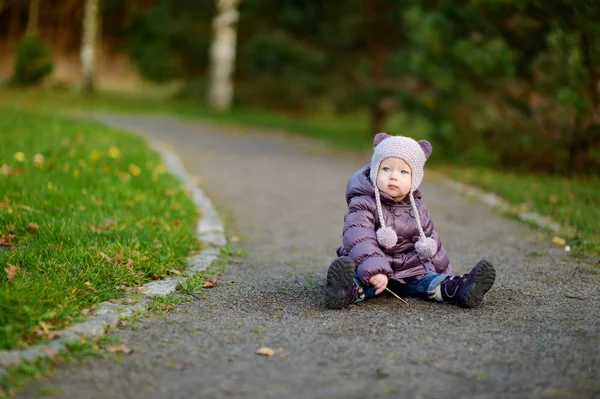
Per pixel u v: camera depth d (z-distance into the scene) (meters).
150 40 30.52
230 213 8.20
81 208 6.68
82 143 10.95
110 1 32.50
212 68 26.81
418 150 4.72
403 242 4.75
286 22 21.25
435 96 13.02
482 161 13.09
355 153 15.43
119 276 4.82
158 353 3.71
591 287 5.14
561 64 9.32
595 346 3.88
